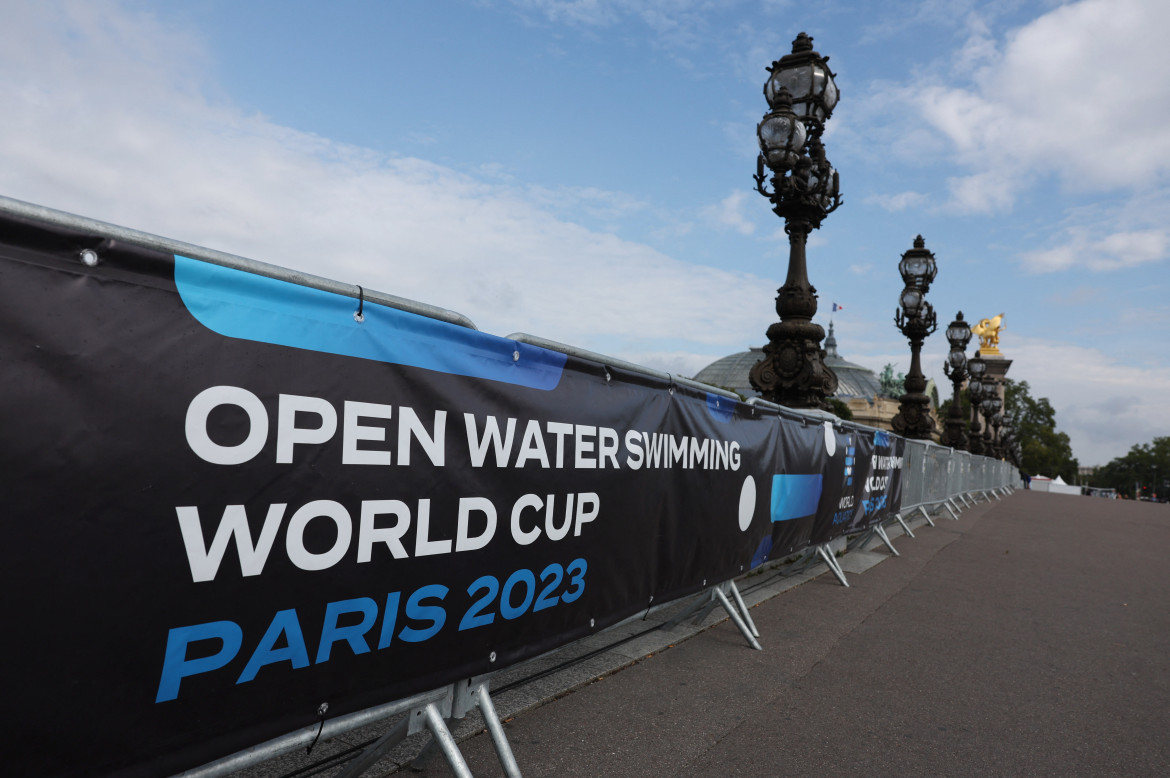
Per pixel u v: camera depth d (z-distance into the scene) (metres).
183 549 1.64
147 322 1.58
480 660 2.54
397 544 2.15
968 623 6.04
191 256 1.65
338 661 2.02
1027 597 7.37
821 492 6.64
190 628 1.67
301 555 1.89
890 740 3.46
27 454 1.39
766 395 8.41
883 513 9.80
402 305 2.17
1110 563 10.38
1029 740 3.57
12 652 1.39
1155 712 4.08
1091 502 31.47
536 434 2.72
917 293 15.95
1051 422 114.38
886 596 6.91
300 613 1.90
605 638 4.82
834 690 4.14
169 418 1.61
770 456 5.30
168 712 1.64
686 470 3.99
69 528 1.46
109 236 1.51
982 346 76.19
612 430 3.24
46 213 1.41
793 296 8.23
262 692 1.83
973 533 13.41
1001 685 4.43
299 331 1.88
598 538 3.17
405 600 2.20
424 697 2.36
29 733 1.42
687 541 4.07
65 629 1.46
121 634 1.54
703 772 3.00
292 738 1.93
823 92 8.09
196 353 1.66
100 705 1.52
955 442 21.95
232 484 1.73
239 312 1.75
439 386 2.28
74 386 1.46
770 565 7.80
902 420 16.25
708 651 4.73
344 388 1.99
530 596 2.75
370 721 2.15
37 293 1.41
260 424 1.79
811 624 5.63
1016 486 49.50
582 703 3.69
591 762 3.01
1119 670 4.90
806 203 8.12
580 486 3.01
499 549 2.56
